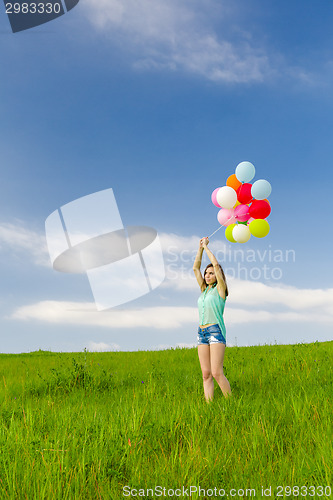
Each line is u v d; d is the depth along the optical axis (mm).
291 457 3781
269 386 6867
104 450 3814
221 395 6234
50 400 6363
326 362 8484
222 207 6316
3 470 3371
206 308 5855
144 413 4898
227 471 3486
